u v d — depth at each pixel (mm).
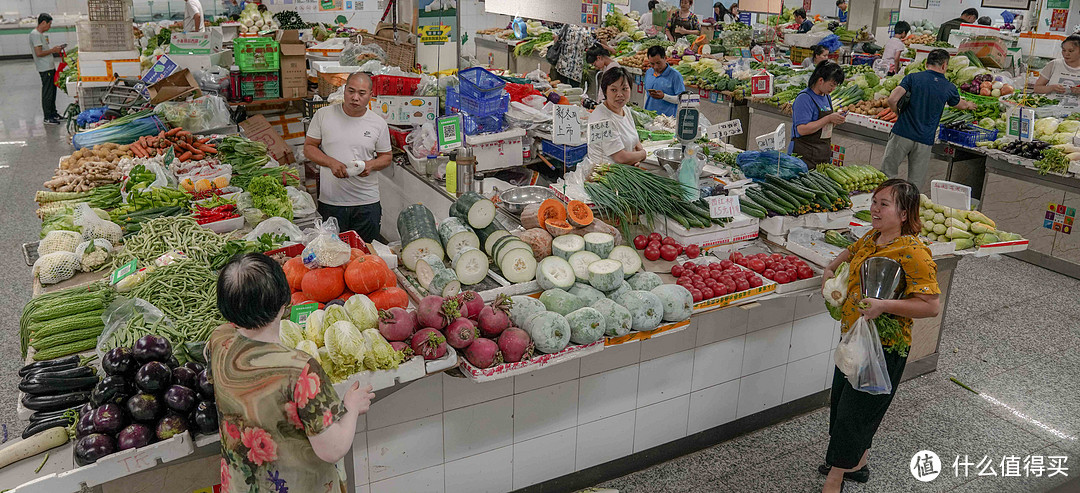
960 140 6949
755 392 3947
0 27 17359
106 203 4621
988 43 8984
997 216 6641
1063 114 7188
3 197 7691
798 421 4133
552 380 3240
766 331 3834
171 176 4840
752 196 4137
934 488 3543
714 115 9883
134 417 2250
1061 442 3920
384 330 2635
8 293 5492
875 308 2947
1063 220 6125
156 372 2266
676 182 4043
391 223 6246
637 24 13906
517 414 3221
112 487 2510
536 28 13539
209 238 3670
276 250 3467
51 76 11055
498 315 2824
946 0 16000
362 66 6676
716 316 3609
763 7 11930
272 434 1901
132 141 5703
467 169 4648
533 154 5391
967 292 5867
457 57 6863
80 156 5246
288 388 1869
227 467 2020
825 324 4059
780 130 4383
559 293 3105
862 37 12391
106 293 3086
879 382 2984
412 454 3039
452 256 3475
